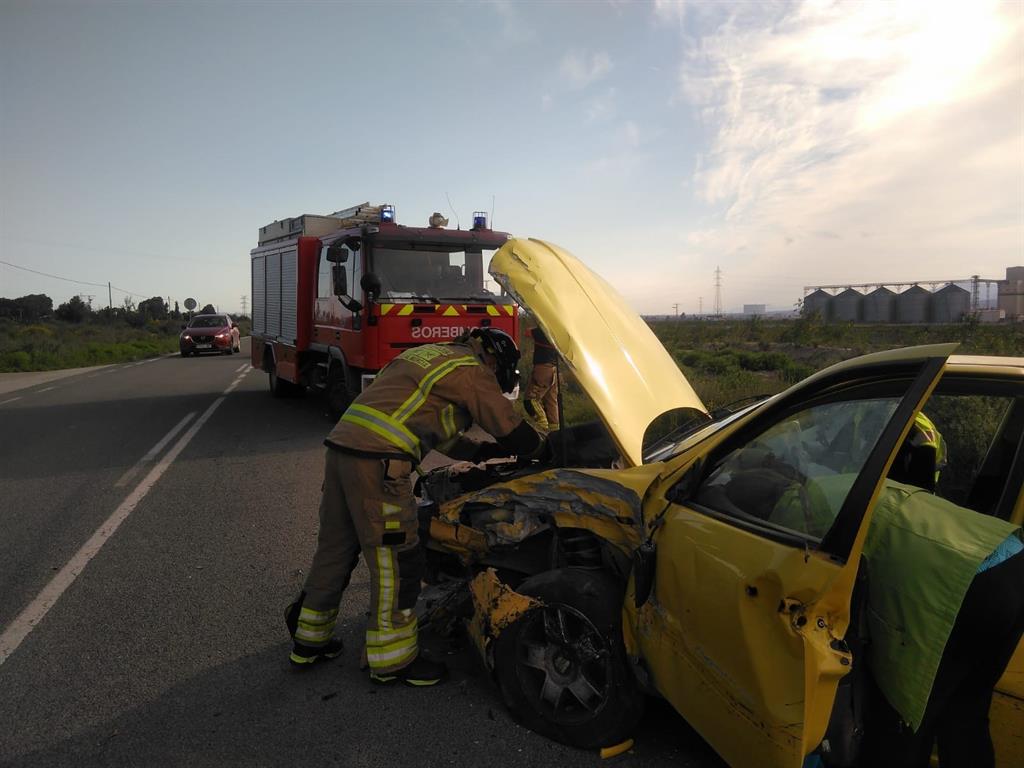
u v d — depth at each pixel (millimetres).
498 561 3477
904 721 2047
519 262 3551
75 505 6492
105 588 4547
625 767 2703
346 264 9289
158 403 13680
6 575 4797
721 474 2629
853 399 2521
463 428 3396
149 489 7008
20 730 3027
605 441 3904
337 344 9836
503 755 2793
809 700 1917
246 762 2777
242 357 28375
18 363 25750
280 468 7852
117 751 2865
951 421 2678
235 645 3771
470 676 3418
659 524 2633
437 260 9180
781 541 2143
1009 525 2057
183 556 5105
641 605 2594
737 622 2148
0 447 9461
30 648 3762
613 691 2746
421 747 2854
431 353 3367
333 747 2865
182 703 3217
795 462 2674
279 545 5312
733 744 2201
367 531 3178
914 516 2191
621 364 3318
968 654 2037
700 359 19156
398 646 3258
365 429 3197
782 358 18391
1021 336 18406
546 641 2980
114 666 3561
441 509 3521
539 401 7680
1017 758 1967
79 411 12852
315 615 3445
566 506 3033
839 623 1937
